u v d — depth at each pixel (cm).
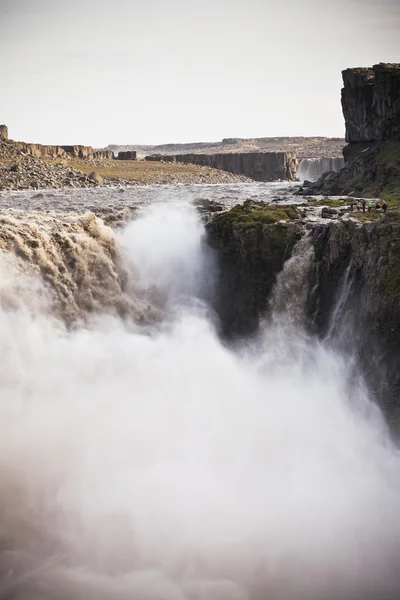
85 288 4659
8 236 4281
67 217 4900
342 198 6988
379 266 4131
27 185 9731
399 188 7269
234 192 8988
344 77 9919
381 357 4122
